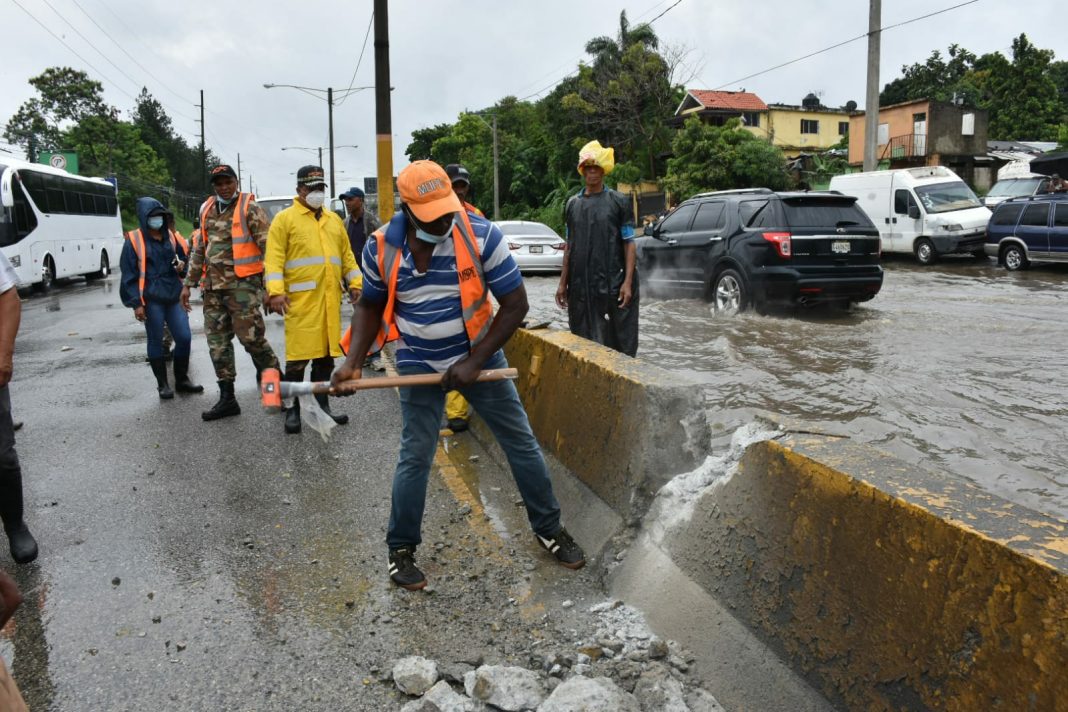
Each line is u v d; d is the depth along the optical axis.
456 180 5.78
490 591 3.39
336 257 5.89
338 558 3.74
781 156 32.56
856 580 2.28
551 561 3.65
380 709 2.65
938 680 1.97
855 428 5.05
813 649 2.39
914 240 19.03
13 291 3.66
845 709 2.24
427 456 3.42
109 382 7.90
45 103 70.44
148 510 4.40
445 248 3.24
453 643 3.01
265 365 6.24
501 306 3.31
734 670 2.61
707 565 2.94
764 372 6.67
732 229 10.16
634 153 40.12
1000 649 1.83
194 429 6.02
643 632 2.97
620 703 2.49
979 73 61.69
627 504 3.52
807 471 2.56
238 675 2.84
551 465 4.39
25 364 9.07
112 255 26.97
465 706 2.59
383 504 4.39
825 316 9.95
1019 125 53.00
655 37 39.59
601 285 5.30
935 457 4.53
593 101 39.94
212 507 4.42
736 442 3.16
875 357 7.20
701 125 33.19
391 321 3.36
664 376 3.69
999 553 1.86
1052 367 6.69
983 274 16.31
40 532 4.14
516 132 60.62
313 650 2.99
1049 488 4.07
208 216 6.09
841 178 21.05
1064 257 15.91
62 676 2.86
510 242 17.11
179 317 7.09
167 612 3.29
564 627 3.09
